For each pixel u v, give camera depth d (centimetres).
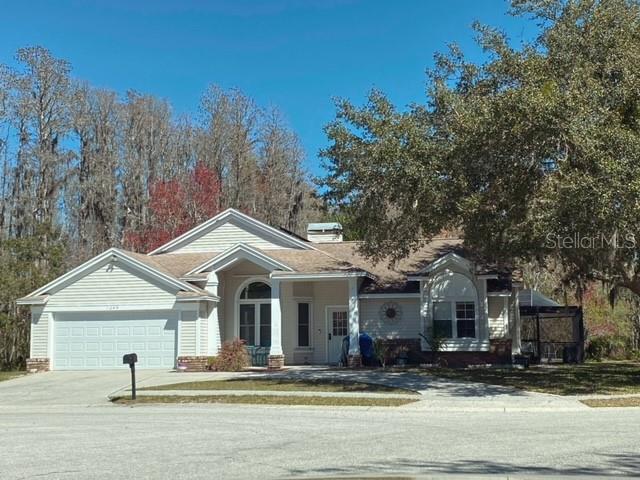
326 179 2306
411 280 2820
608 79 1748
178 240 3177
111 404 1956
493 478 841
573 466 940
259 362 2898
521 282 2916
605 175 1545
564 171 1669
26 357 3222
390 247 2309
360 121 2062
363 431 1332
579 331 3050
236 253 2864
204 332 2820
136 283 2812
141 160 5434
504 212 1841
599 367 2694
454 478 841
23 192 4734
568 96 1583
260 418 1573
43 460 1043
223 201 5209
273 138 5641
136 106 5497
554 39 1762
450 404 1755
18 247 3231
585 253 1959
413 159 1877
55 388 2320
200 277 2856
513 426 1382
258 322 3023
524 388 2030
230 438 1252
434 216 1917
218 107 5553
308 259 2961
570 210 1591
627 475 873
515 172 1752
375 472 902
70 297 2847
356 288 2809
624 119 1712
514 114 1623
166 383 2298
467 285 2820
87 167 5275
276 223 5431
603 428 1333
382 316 2916
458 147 1773
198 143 5503
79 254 4556
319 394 1945
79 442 1227
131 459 1041
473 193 1822
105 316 2830
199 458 1041
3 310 3156
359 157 2073
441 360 2797
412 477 850
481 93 1902
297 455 1058
